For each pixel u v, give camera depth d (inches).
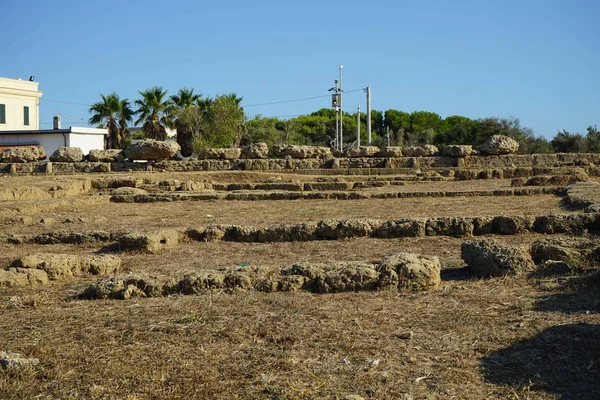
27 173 1109.7
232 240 470.6
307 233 460.4
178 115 2076.8
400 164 1131.9
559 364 191.5
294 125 2650.1
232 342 217.3
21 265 352.8
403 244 430.6
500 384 178.9
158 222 581.3
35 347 215.0
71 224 572.1
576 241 340.2
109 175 1008.9
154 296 299.4
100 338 225.3
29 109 2156.7
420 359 198.5
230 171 1075.3
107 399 172.9
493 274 315.3
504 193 730.8
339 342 214.2
